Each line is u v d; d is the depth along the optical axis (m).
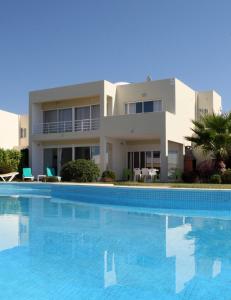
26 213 12.75
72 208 14.09
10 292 5.02
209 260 6.58
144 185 17.75
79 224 10.45
